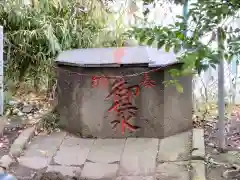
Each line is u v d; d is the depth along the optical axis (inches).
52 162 164.9
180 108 188.7
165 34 108.0
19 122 204.7
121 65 179.3
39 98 237.6
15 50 235.1
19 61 238.5
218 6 98.5
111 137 187.0
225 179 146.8
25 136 185.3
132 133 185.9
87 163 163.6
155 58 181.8
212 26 100.4
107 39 240.5
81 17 244.4
